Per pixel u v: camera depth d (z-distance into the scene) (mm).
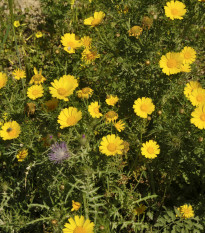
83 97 648
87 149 506
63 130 573
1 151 659
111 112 596
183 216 568
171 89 644
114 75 724
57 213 507
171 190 657
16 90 716
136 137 624
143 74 687
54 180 569
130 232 607
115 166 580
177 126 620
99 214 565
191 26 738
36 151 604
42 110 621
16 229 562
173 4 654
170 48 697
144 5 691
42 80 710
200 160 596
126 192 570
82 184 527
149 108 614
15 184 637
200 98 619
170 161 625
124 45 700
